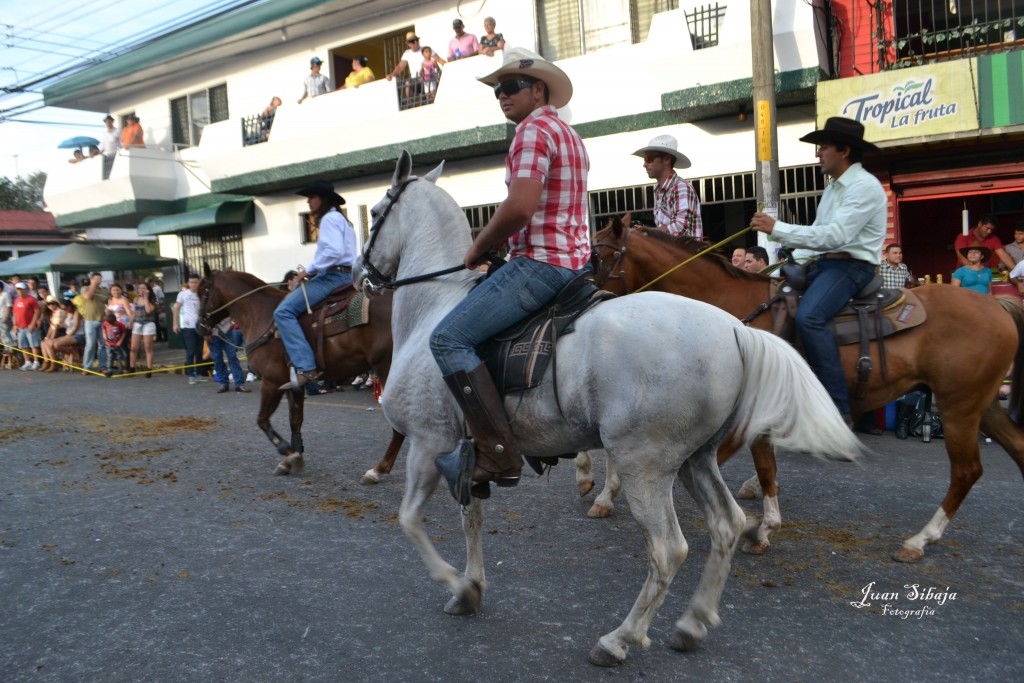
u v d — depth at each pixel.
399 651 3.55
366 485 6.44
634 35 12.22
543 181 3.35
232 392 12.47
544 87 3.61
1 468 7.23
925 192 9.84
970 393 4.41
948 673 3.27
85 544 5.06
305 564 4.65
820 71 9.94
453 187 14.17
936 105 8.91
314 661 3.47
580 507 5.67
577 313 3.42
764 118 9.04
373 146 13.80
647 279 5.44
